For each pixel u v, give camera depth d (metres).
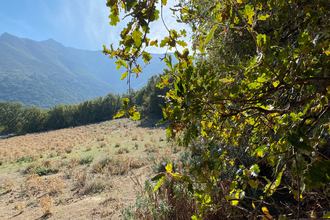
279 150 0.94
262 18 0.79
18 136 49.22
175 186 3.06
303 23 1.01
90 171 11.57
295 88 0.91
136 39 0.56
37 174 11.73
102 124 48.25
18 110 60.53
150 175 8.45
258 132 1.17
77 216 6.05
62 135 38.09
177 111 0.62
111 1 0.53
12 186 10.33
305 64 0.76
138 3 0.52
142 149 15.84
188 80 0.62
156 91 38.91
